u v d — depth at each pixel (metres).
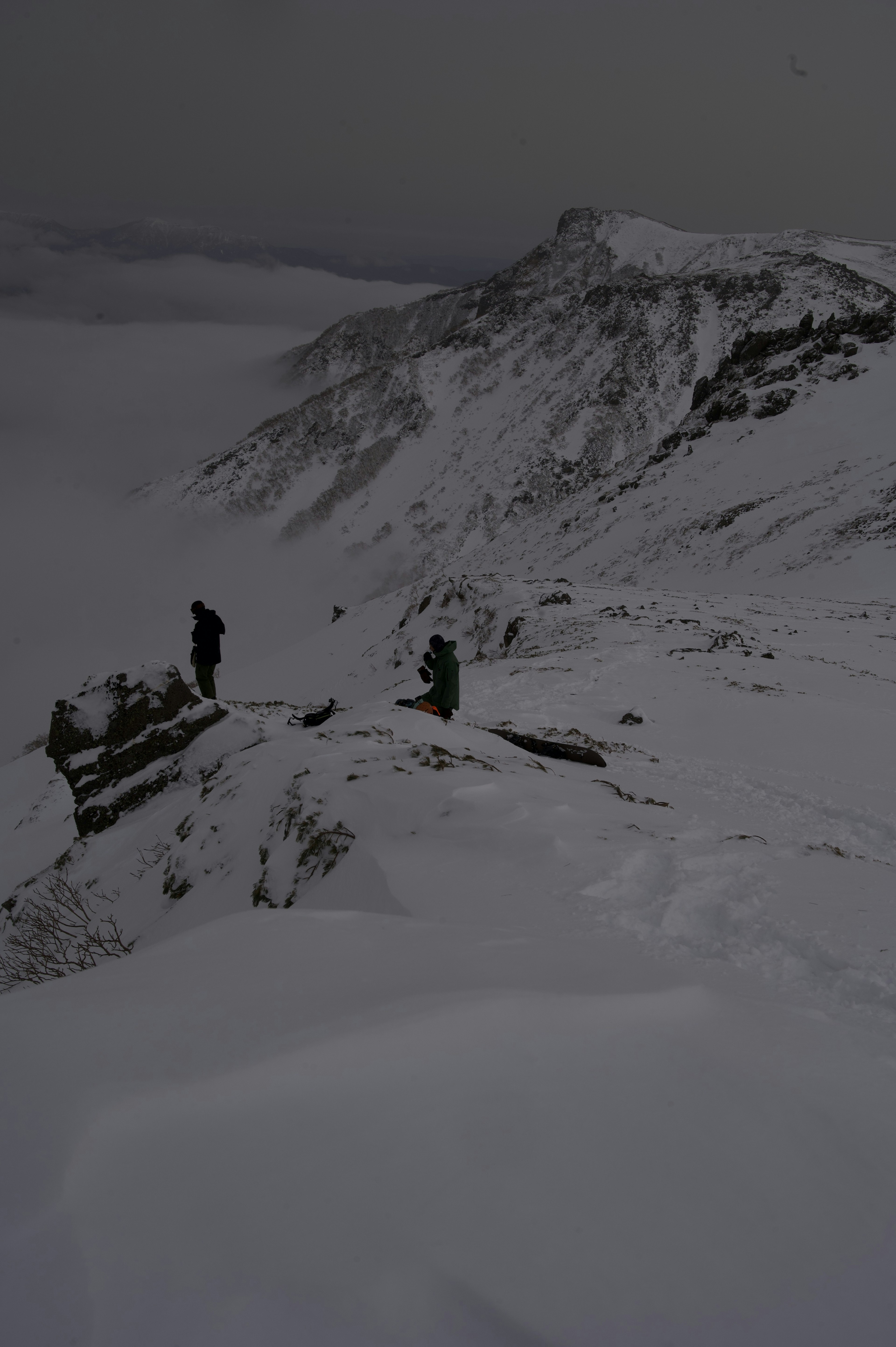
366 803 4.89
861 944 2.77
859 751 10.33
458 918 3.14
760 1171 1.31
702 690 14.07
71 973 5.07
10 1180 1.11
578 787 6.03
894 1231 1.20
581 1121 1.40
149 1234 1.05
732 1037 1.79
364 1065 1.48
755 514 53.94
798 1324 1.02
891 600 34.00
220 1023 1.62
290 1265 1.03
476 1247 1.10
